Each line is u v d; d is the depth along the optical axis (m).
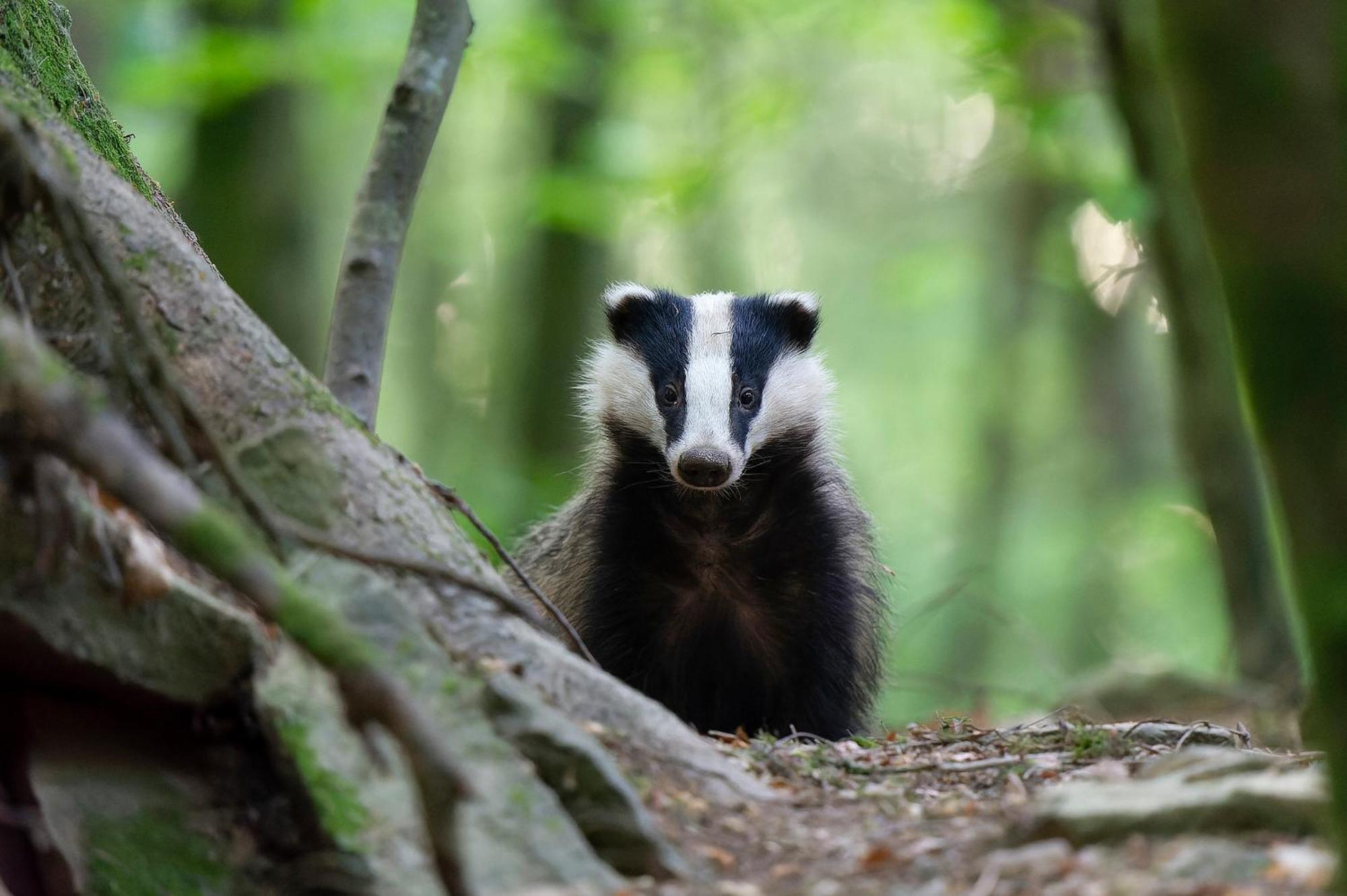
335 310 9.78
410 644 6.45
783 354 12.47
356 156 31.67
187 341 7.00
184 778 6.30
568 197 22.17
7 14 8.66
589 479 12.66
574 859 5.91
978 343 36.72
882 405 44.09
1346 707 4.39
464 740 6.15
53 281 6.85
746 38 25.00
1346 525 4.23
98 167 7.24
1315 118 4.09
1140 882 5.38
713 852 6.31
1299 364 4.20
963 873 5.82
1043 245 29.94
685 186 22.12
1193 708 16.52
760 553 11.83
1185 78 4.23
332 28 19.39
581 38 23.25
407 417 36.50
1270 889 5.28
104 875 5.99
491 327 32.16
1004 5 18.08
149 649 6.21
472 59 20.14
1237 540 15.90
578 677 7.14
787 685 11.88
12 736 6.24
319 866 5.90
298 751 6.08
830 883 5.91
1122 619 38.34
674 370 12.19
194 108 20.30
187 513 4.95
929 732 9.25
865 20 21.77
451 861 5.09
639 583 11.88
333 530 6.98
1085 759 8.12
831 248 41.69
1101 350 36.12
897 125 40.28
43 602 6.03
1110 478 36.97
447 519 7.60
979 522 35.12
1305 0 4.07
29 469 5.59
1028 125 17.77
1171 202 15.55
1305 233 4.13
